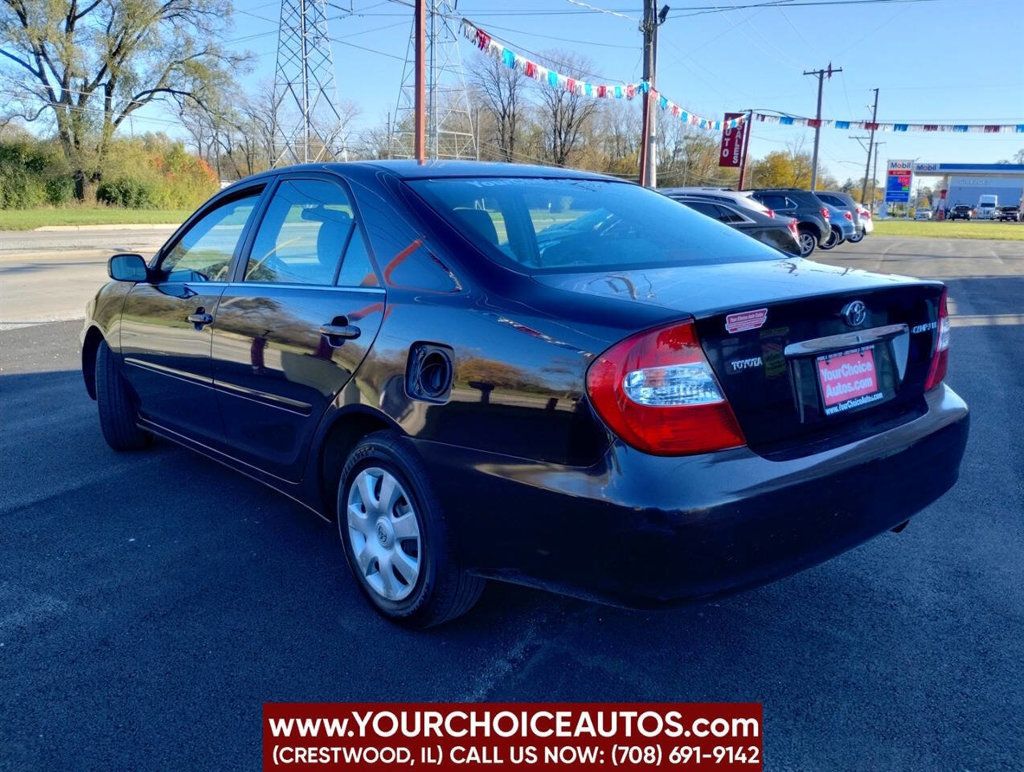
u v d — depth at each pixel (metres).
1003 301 11.77
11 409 5.73
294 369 3.10
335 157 42.28
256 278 3.47
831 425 2.47
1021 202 82.25
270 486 3.52
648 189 3.81
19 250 22.67
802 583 3.23
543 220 3.04
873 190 81.31
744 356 2.24
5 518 3.84
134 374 4.32
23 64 44.56
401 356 2.66
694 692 2.55
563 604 3.08
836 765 2.22
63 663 2.68
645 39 22.97
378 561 2.88
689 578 2.13
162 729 2.37
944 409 2.87
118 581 3.24
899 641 2.81
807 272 2.80
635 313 2.20
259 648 2.77
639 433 2.12
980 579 3.25
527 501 2.32
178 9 46.94
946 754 2.26
